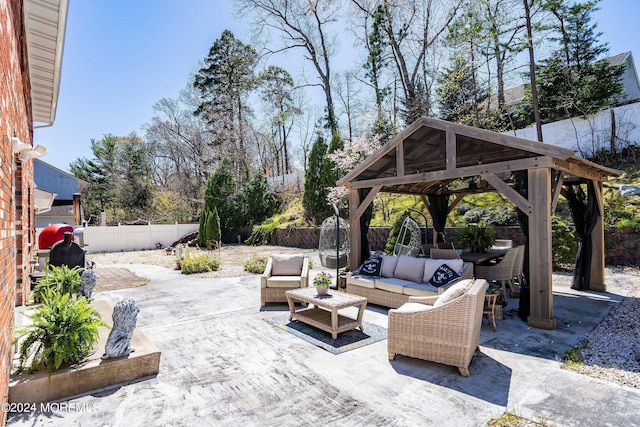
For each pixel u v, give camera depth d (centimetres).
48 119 870
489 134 531
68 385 298
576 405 283
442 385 319
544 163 482
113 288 779
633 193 991
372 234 1334
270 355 389
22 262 519
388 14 1641
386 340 438
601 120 1248
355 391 307
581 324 498
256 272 998
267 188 2202
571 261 888
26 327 304
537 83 1487
